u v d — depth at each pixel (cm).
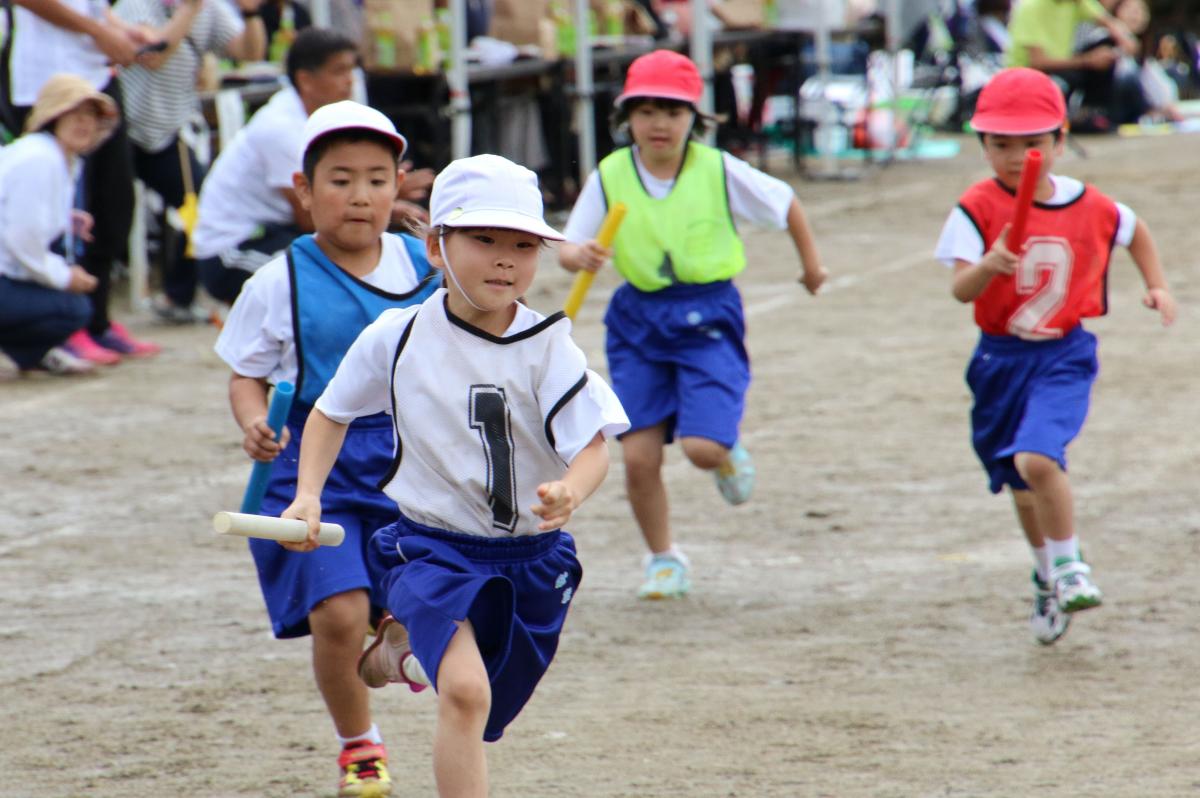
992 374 2097
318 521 1401
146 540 2612
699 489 2891
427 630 1371
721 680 1983
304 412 1648
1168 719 1820
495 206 1358
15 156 3600
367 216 1625
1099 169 7131
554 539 1447
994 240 2077
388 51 4919
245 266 3272
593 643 2138
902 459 3025
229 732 1838
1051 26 8406
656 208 2291
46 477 2961
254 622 2238
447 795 1341
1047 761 1702
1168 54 10375
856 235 5762
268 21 5175
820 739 1780
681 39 6538
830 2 7231
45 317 3681
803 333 4175
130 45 3784
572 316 2089
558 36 5712
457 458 1397
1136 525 2597
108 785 1686
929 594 2311
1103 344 4000
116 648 2128
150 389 3650
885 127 8006
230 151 3325
